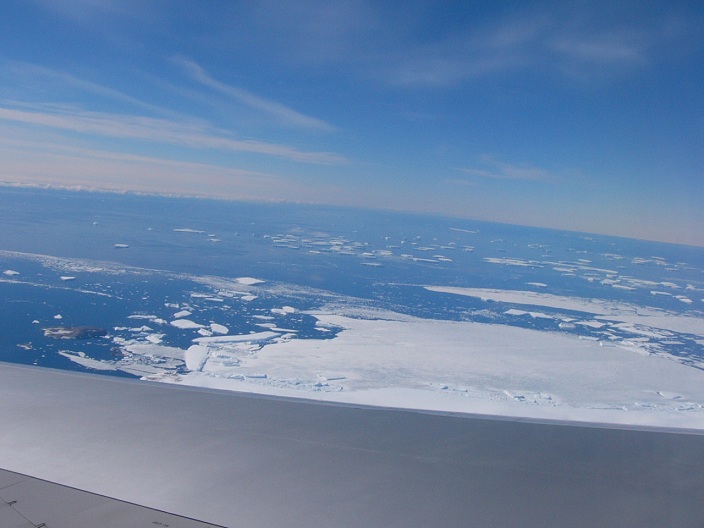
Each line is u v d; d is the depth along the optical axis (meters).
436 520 1.50
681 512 1.60
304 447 2.05
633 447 2.15
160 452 1.96
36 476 1.73
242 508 1.54
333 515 1.51
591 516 1.55
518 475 1.84
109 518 1.45
